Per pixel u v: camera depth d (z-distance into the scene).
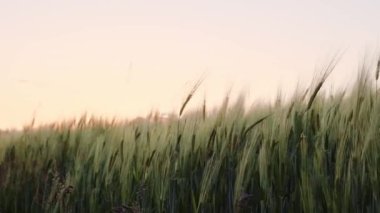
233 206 3.08
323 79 2.95
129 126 4.15
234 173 3.20
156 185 3.45
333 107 2.99
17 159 4.76
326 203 2.72
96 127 4.77
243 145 3.26
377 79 2.85
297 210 2.86
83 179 4.01
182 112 3.58
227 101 3.41
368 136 2.68
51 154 4.67
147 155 3.70
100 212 3.79
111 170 3.85
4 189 4.46
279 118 3.11
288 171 2.96
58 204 3.92
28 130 5.00
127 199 3.64
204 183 3.19
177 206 3.34
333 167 2.81
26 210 4.32
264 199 2.95
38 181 4.38
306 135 2.95
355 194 2.66
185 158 3.44
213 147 3.37
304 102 3.05
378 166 2.65
